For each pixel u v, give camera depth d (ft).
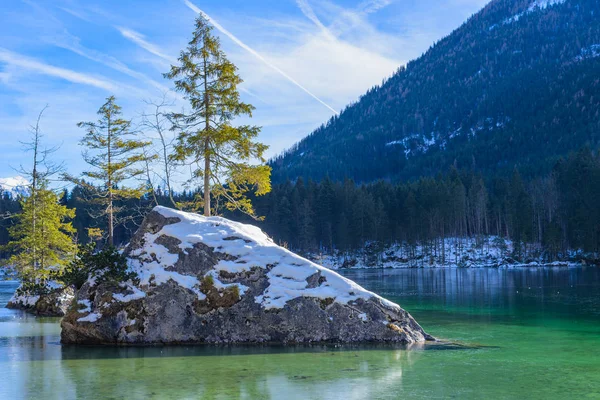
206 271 55.72
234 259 56.59
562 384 36.37
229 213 331.98
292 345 52.26
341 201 374.43
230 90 87.81
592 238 301.43
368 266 339.77
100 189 121.19
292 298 54.19
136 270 56.54
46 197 112.88
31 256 109.70
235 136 85.81
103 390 35.37
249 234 60.39
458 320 75.66
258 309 53.83
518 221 333.21
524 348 51.13
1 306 107.76
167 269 55.77
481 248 345.72
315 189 387.55
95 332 53.31
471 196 375.86
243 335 53.57
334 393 34.24
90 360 45.83
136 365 43.52
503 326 68.54
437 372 40.29
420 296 120.16
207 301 54.19
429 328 66.85
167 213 60.08
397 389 35.14
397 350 49.78
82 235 284.41
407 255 353.72
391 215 372.17
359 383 36.86
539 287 144.56
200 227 59.16
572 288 140.15
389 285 160.35
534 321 73.92
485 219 376.27
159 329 53.67
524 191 347.15
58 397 33.71
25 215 112.47
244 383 37.09
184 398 33.35
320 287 55.11
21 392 35.01
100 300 54.65
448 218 353.31
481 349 50.49
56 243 112.47
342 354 47.85
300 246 356.38
